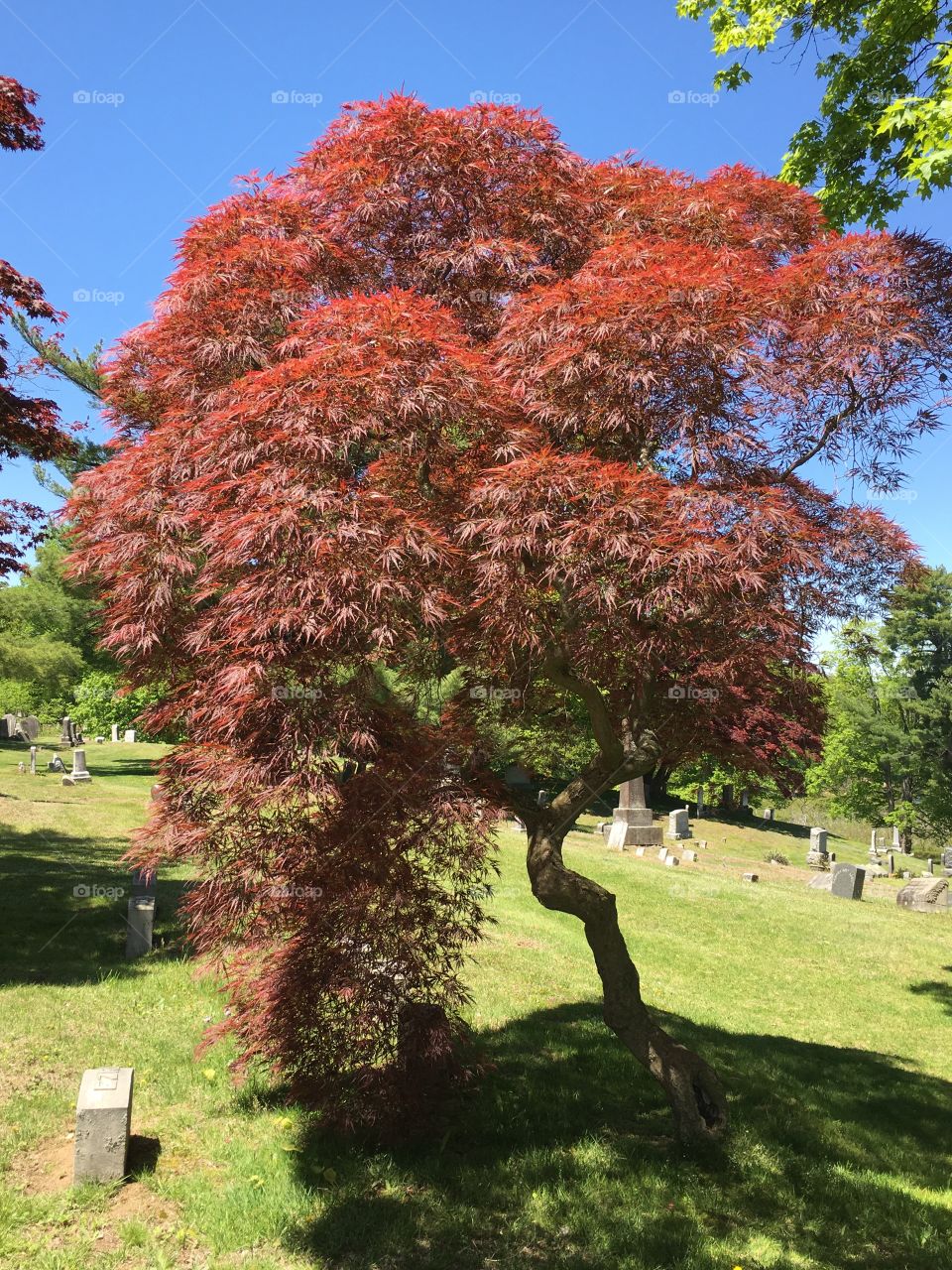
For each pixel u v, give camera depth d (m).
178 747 6.55
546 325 5.68
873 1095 8.67
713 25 9.09
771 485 6.15
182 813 6.59
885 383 6.12
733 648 5.87
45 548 39.59
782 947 15.08
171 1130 6.28
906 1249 5.62
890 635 37.56
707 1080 6.95
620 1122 7.12
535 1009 9.82
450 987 6.61
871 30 8.33
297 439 4.95
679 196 7.04
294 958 6.21
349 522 4.93
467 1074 6.60
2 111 11.95
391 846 6.28
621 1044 8.87
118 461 6.38
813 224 7.55
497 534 5.14
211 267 6.35
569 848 22.05
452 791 6.28
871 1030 11.51
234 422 5.31
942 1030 11.80
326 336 5.52
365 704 5.62
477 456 5.88
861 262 6.26
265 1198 5.45
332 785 5.66
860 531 6.25
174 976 9.38
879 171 8.56
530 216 6.84
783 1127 7.30
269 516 4.85
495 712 7.25
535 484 5.17
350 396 5.09
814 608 6.11
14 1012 8.03
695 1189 6.07
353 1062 6.21
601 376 5.56
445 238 6.94
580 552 5.12
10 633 34.97
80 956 9.91
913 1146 7.46
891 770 39.50
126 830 18.45
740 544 5.09
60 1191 5.39
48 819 19.12
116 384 7.23
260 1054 6.91
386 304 5.36
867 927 17.28
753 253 6.39
